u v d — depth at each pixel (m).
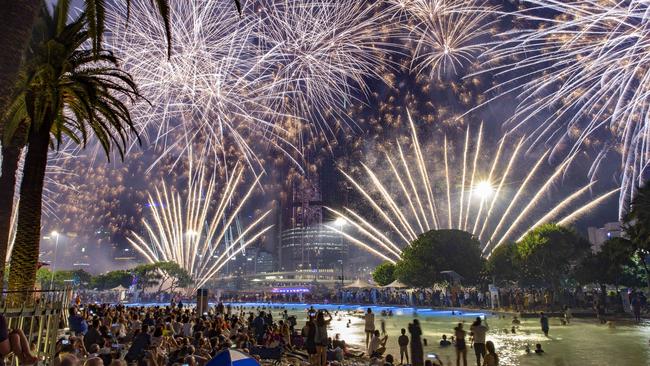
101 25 12.02
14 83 7.90
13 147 16.89
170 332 23.09
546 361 20.14
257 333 26.44
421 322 41.19
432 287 71.75
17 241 16.91
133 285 103.44
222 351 8.58
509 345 25.25
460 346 20.03
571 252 51.47
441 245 69.75
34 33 17.70
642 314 39.22
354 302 76.69
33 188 17.28
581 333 29.73
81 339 15.60
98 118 19.45
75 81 17.45
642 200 37.03
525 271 59.34
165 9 11.25
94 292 99.06
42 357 11.08
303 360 20.84
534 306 48.72
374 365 18.58
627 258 44.50
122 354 18.98
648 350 22.02
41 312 10.89
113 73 19.08
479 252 70.38
